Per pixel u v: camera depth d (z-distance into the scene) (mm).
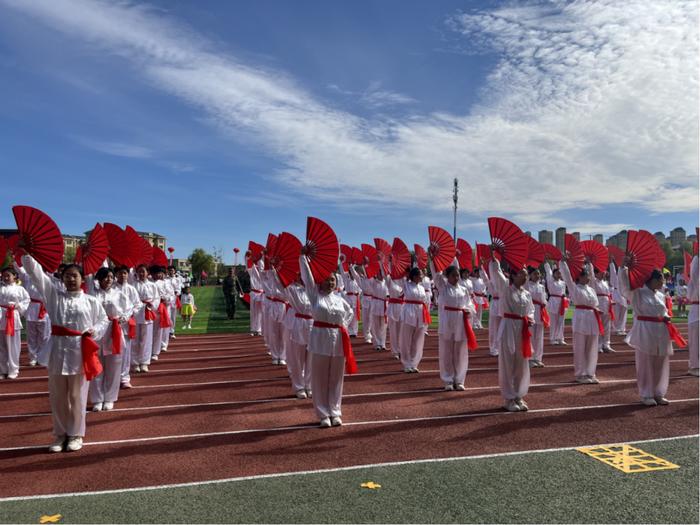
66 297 6020
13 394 9000
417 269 10750
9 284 10641
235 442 6168
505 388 7598
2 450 5965
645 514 4234
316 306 6859
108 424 6984
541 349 11539
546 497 4555
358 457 5617
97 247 7016
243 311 28297
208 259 77312
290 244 7820
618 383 9516
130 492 4703
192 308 20781
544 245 10336
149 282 11227
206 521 4113
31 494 4707
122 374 9156
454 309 8961
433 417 7230
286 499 4516
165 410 7703
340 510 4301
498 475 5055
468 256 11773
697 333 10219
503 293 7648
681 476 5031
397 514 4230
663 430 6566
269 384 9547
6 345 10422
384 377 10117
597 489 4723
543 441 6141
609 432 6484
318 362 6789
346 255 16688
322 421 6758
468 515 4215
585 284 9719
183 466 5383
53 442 6066
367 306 15672
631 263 7887
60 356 5852
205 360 12445
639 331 7844
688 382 9641
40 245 5766
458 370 8977
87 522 4129
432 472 5137
